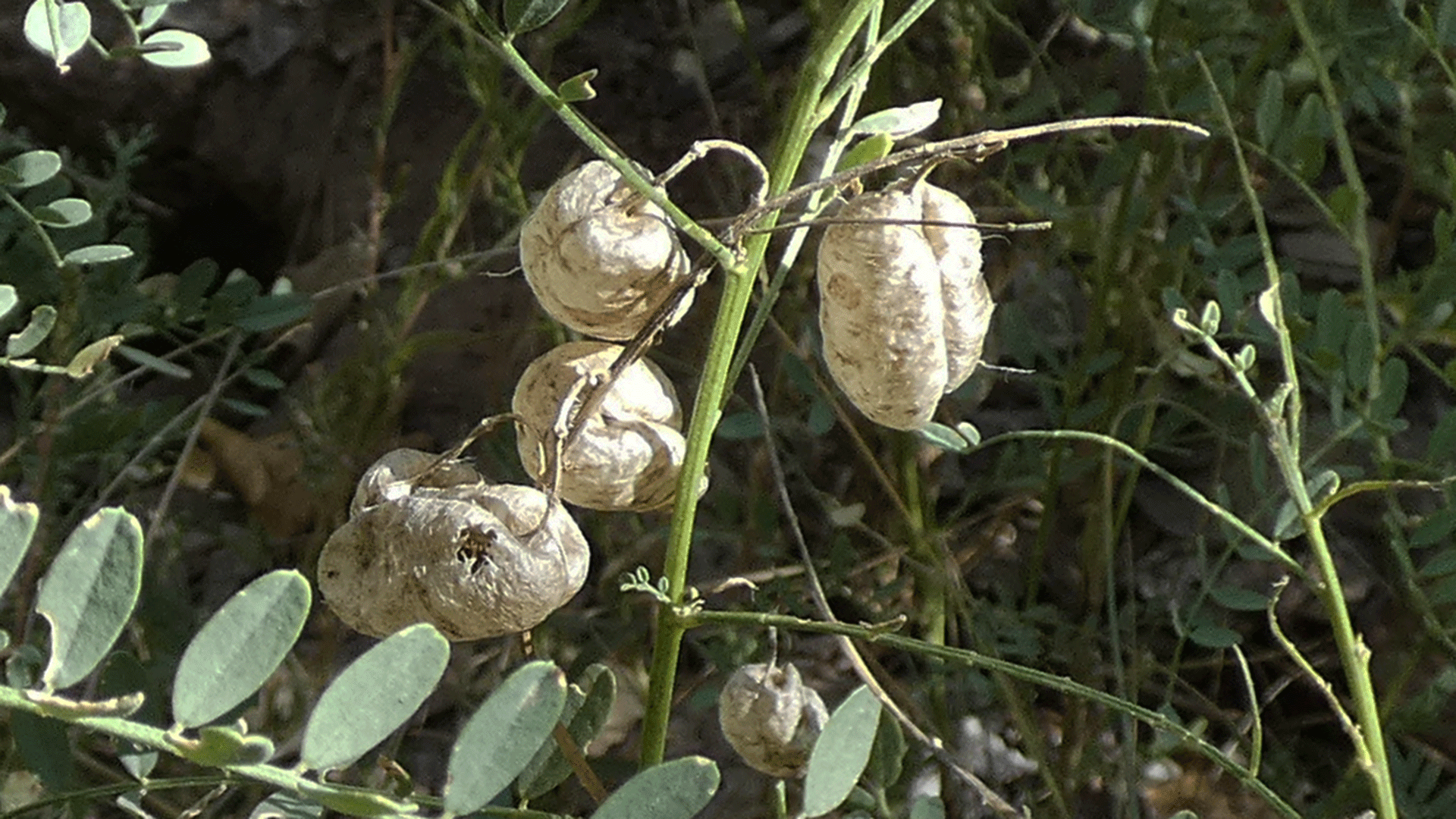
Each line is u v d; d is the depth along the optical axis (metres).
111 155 0.95
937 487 0.64
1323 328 0.50
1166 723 0.42
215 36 0.94
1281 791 0.58
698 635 0.59
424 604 0.37
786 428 0.63
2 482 0.65
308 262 0.89
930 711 0.58
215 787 0.44
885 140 0.39
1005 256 0.66
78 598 0.33
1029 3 0.74
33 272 0.56
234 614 0.33
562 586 0.38
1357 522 0.65
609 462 0.39
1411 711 0.53
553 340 0.69
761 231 0.38
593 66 0.84
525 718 0.34
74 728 0.53
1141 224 0.58
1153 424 0.65
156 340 0.84
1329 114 0.52
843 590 0.58
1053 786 0.54
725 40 0.85
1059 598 0.65
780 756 0.42
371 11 0.92
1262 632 0.63
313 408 0.68
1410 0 0.59
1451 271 0.50
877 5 0.41
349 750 0.33
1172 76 0.57
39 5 0.40
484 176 0.70
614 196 0.38
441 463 0.39
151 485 0.75
